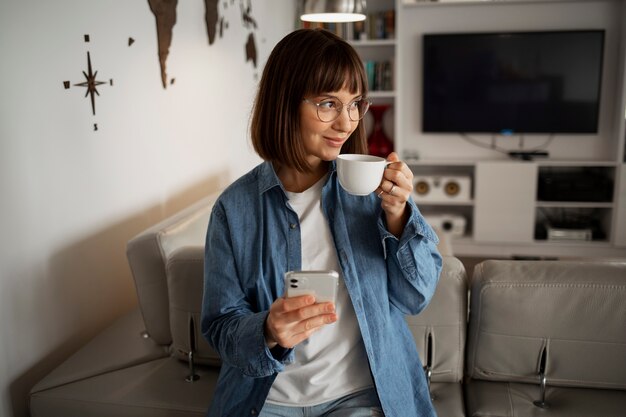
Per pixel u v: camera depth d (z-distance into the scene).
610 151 4.43
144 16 2.13
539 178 4.47
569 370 1.31
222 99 3.09
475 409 1.30
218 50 2.99
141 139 2.12
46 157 1.56
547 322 1.29
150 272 1.57
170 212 2.42
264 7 3.93
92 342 1.66
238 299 1.11
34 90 1.51
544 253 4.44
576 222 4.47
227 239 1.13
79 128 1.71
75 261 1.71
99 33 1.82
